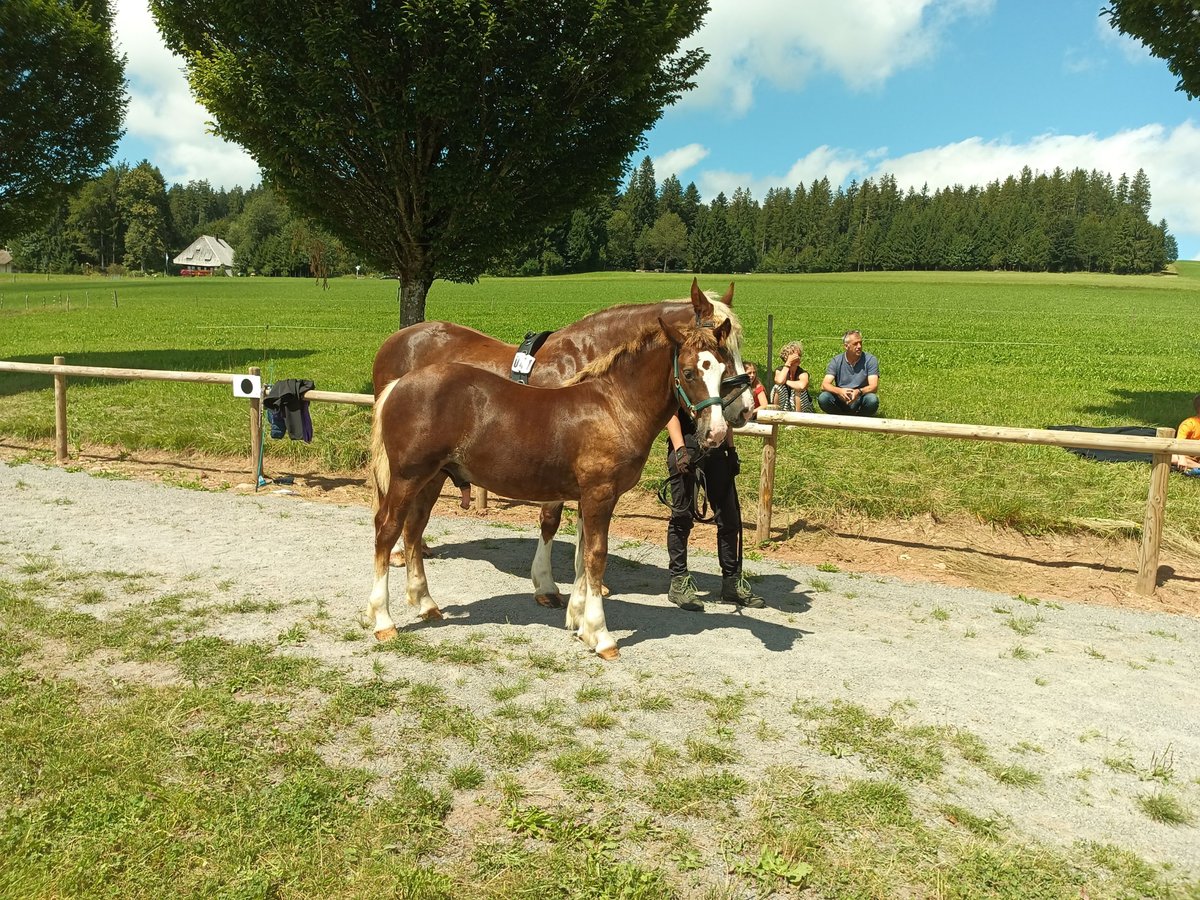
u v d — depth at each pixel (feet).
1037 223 420.36
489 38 29.37
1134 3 33.37
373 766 11.73
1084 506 24.52
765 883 9.39
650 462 31.45
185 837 10.02
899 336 98.63
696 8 33.71
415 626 17.08
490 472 15.55
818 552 23.35
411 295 37.86
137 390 45.98
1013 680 15.05
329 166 34.63
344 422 36.70
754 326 113.19
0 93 50.49
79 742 11.96
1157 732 13.24
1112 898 9.34
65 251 381.40
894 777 11.73
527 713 13.37
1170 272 432.25
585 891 9.16
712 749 12.18
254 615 17.44
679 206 485.15
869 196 516.73
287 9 30.42
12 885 9.04
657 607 18.62
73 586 18.89
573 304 165.07
